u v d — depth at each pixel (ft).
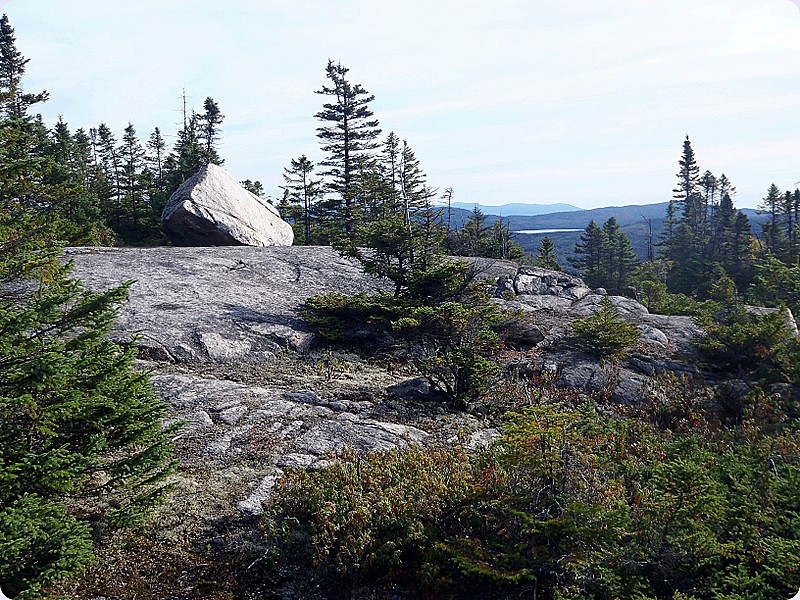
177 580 18.78
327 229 130.00
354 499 20.48
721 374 43.62
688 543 17.74
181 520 21.72
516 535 18.72
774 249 157.07
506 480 20.13
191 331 43.47
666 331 52.80
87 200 112.16
